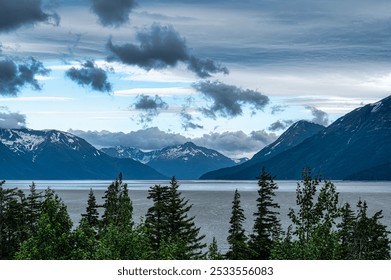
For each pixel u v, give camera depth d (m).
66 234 33.47
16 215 57.88
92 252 33.59
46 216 34.19
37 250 32.28
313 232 33.16
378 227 58.38
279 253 33.28
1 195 58.56
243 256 61.09
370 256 56.19
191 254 59.59
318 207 34.00
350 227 52.19
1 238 56.91
